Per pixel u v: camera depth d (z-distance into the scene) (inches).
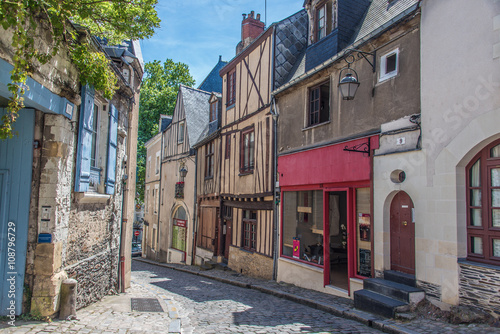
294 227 387.9
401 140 252.8
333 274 356.5
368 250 286.2
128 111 331.3
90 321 190.4
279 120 418.0
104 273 264.8
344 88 272.1
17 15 128.7
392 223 263.4
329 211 349.1
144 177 1056.8
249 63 492.7
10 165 181.0
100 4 189.8
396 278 248.5
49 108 175.3
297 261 374.6
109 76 217.5
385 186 263.4
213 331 204.8
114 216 283.7
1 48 139.4
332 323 226.1
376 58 282.2
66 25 181.8
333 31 342.0
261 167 444.8
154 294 312.8
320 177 339.6
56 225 182.9
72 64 194.5
